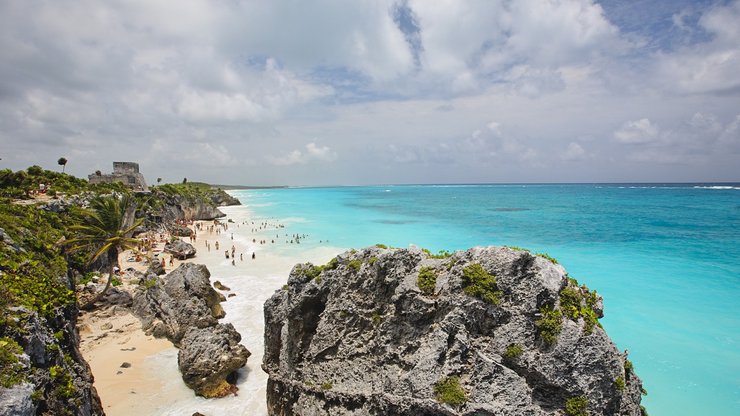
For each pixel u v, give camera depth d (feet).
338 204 605.73
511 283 47.21
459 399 44.32
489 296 46.78
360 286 59.00
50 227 129.90
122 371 90.22
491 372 44.70
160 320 112.98
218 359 83.15
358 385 54.24
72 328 76.43
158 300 117.39
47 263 94.94
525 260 47.67
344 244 240.32
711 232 242.37
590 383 42.93
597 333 44.11
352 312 58.80
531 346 44.88
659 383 84.12
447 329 47.60
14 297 60.49
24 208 134.41
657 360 92.58
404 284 52.70
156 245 236.63
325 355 60.29
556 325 44.06
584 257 184.14
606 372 43.55
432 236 256.73
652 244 209.97
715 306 121.80
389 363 52.21
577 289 48.73
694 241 215.92
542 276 46.42
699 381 84.43
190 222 376.48
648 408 76.89
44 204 153.48
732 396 79.41
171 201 363.15
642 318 114.32
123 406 77.71
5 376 43.68
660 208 395.14
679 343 99.96
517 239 233.35
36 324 56.34
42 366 53.88
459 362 46.37
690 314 116.47
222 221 394.11
